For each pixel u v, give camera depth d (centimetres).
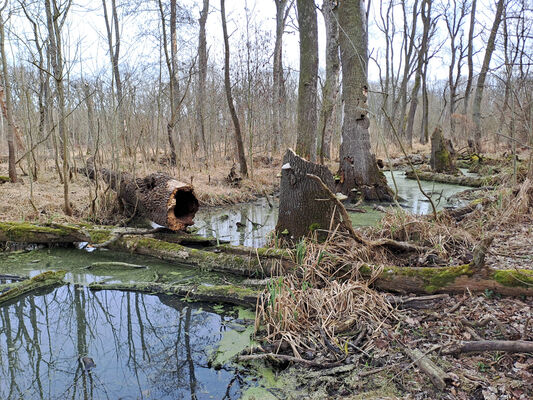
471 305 344
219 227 754
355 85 956
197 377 302
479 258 357
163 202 595
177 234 609
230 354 327
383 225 549
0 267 544
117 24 1122
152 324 398
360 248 453
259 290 424
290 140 1938
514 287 345
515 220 607
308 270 418
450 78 2553
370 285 406
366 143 970
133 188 701
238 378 297
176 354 339
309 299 374
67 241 611
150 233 608
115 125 764
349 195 984
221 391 283
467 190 996
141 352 348
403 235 516
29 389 296
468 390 250
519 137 1135
